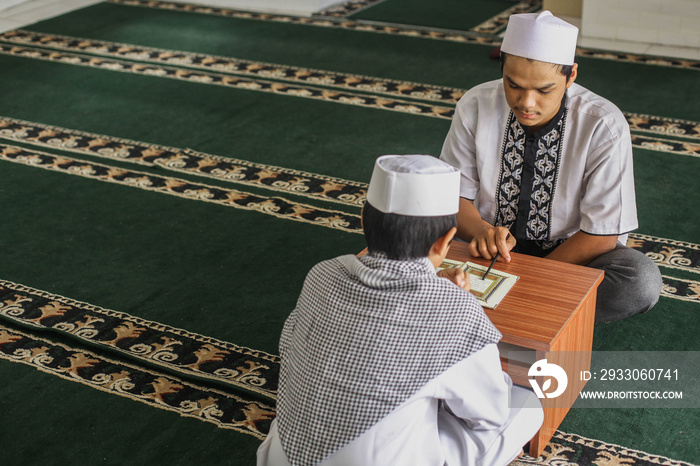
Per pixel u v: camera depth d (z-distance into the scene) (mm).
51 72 6117
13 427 2639
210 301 3301
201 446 2535
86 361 2959
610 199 2541
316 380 1683
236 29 7168
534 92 2346
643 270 2641
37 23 7410
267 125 5113
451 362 1671
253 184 4340
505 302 2270
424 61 6238
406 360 1648
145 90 5742
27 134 5023
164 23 7371
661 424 2574
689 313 3131
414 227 1686
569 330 2242
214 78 5953
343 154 4680
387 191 1689
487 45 6566
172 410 2697
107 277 3494
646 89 5527
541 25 2264
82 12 7773
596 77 5781
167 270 3537
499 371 1770
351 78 5910
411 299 1649
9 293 3381
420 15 7484
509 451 1909
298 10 7719
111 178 4434
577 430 2566
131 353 2980
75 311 3248
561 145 2576
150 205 4129
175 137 4957
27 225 3947
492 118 2645
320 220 3945
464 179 2779
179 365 2910
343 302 1687
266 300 3297
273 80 5898
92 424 2645
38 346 3049
